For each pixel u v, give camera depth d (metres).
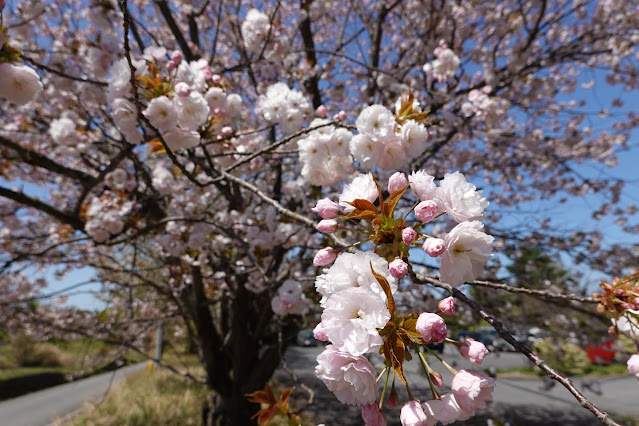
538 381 10.01
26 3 3.35
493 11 5.36
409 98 1.48
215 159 2.67
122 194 3.65
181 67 1.74
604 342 5.02
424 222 0.85
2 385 10.44
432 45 4.57
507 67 4.21
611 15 4.91
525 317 5.30
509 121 6.64
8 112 4.29
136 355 15.43
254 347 4.73
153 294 6.30
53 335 6.49
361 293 0.75
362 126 1.38
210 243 4.11
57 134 3.12
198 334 5.00
